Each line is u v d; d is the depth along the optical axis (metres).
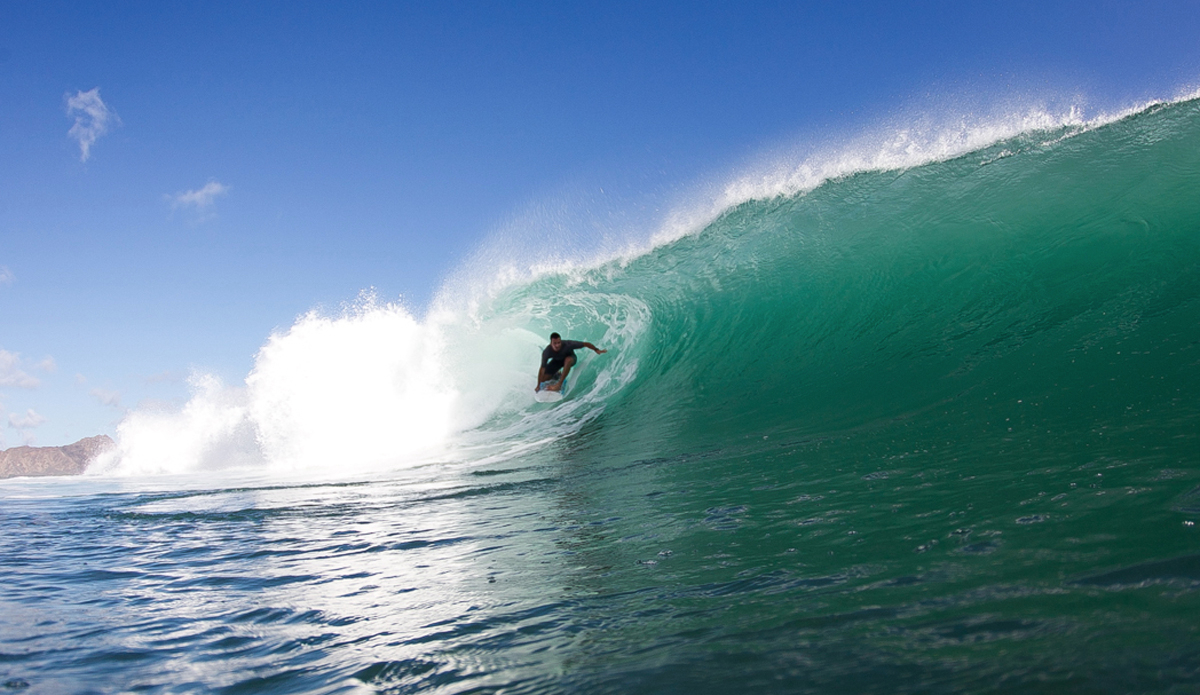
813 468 3.78
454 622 2.03
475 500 4.75
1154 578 1.46
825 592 1.76
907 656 1.27
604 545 2.81
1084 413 3.57
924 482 2.91
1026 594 1.50
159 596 2.79
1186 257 5.93
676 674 1.36
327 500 5.47
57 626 2.38
